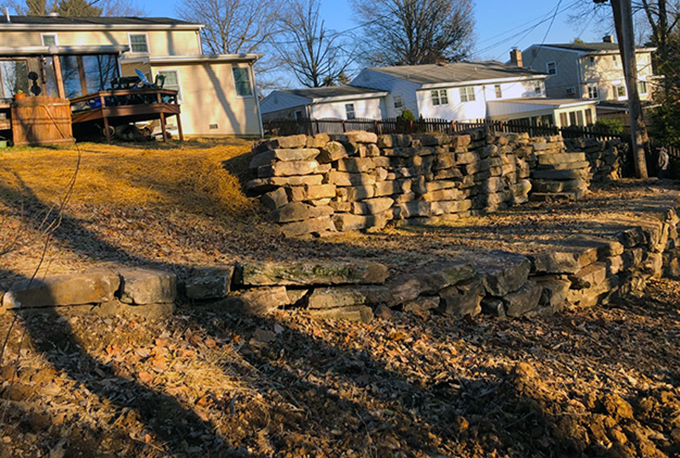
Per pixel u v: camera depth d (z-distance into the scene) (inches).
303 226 327.9
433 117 1427.2
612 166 713.6
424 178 416.8
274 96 1457.9
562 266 282.5
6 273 185.8
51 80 715.4
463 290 239.8
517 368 169.6
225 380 154.8
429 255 274.7
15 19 935.7
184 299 191.5
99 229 266.2
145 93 659.4
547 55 1818.4
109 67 746.2
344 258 257.4
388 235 350.6
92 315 171.2
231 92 976.9
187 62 933.8
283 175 336.2
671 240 431.2
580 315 277.6
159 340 168.4
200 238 279.9
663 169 728.3
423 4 2068.2
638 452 146.4
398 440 141.1
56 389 138.3
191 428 133.8
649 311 306.0
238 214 327.9
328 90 1466.5
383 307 216.5
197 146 633.6
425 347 196.1
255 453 129.0
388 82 1472.7
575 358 208.5
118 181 344.5
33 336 155.7
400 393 162.7
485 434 147.1
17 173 343.0
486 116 1518.2
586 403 164.7
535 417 152.9
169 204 320.5
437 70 1566.2
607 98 1797.5
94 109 629.9
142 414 135.3
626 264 340.2
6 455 115.0
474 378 176.9
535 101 1475.1
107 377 147.3
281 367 166.9
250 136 943.0
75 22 952.3
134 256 234.1
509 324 241.1
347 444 136.3
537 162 547.5
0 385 134.3
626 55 714.2
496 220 419.5
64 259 215.9
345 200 358.3
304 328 192.2
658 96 872.3
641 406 166.4
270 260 246.2
